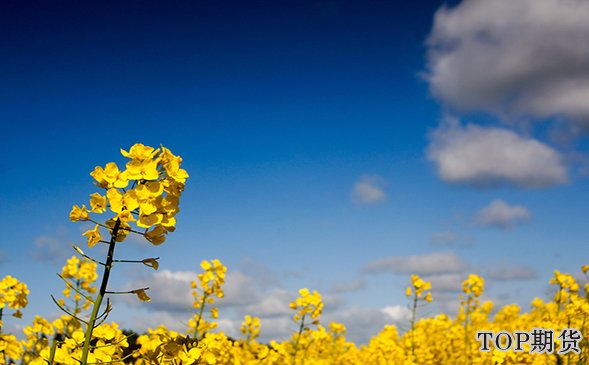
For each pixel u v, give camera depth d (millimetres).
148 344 560
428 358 1709
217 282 975
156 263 427
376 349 1789
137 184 426
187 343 525
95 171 421
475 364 1181
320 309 1080
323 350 1462
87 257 419
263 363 1097
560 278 1342
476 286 1718
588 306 1209
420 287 1429
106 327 503
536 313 1919
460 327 1840
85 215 419
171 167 435
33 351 843
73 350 488
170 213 427
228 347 885
